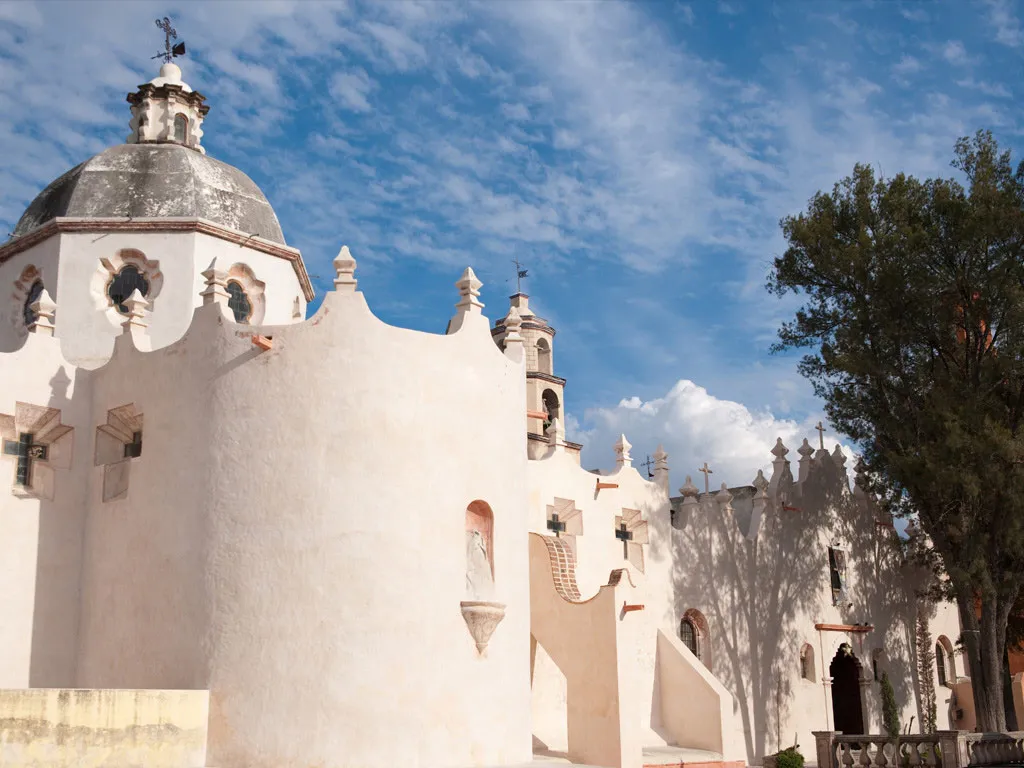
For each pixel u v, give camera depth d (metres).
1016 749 27.47
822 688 35.91
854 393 33.31
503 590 21.89
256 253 27.06
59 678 21.77
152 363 22.27
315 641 19.59
